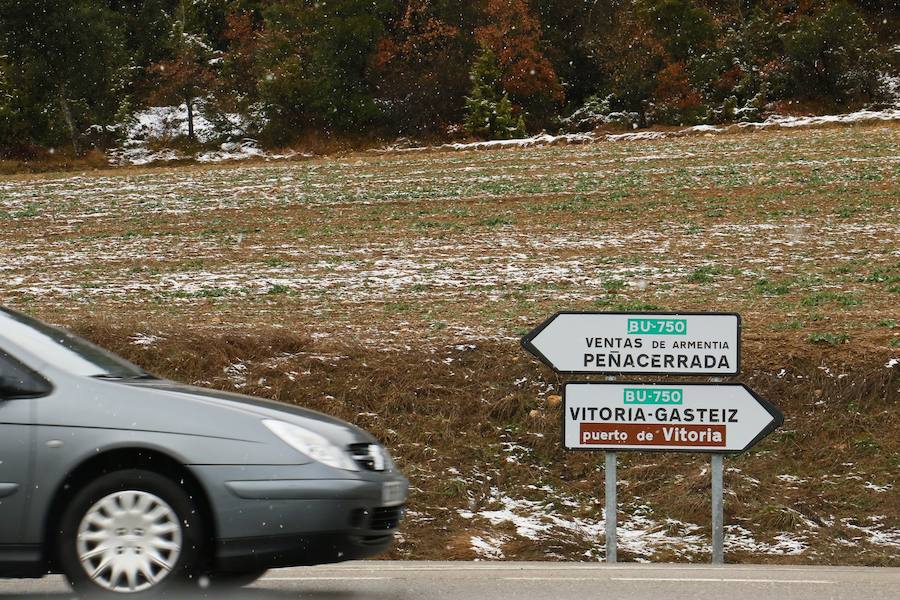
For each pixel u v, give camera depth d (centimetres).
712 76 7338
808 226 3469
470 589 876
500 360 1909
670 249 3191
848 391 1788
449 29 7469
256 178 4872
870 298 2450
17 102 7119
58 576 946
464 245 3359
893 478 1617
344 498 769
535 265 3011
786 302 2419
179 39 8031
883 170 4303
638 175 4500
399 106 7319
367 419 1764
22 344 796
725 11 8188
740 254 3088
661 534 1504
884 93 7519
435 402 1800
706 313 1196
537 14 7719
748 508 1547
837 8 7500
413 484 1590
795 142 5066
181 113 7825
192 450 757
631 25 7444
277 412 797
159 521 752
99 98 7438
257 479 759
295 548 763
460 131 7019
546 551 1406
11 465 753
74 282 2944
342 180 4722
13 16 7094
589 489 1619
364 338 2073
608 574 985
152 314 2447
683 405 1196
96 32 7269
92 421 761
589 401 1203
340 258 3212
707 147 5097
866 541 1474
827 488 1605
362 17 7394
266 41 7619
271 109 7294
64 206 4331
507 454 1689
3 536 753
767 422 1189
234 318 2370
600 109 7350
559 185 4375
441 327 2177
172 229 3822
